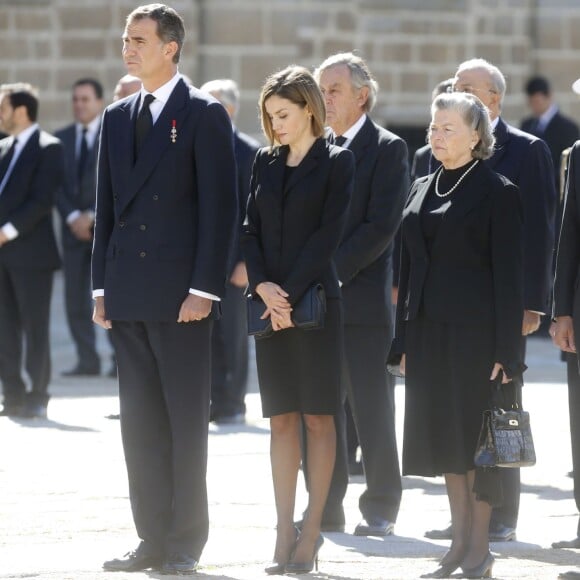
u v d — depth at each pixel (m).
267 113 16.52
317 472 16.45
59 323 43.28
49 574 15.98
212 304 16.39
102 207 16.70
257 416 27.94
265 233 16.53
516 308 15.86
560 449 24.34
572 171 17.27
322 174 16.31
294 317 15.96
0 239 27.28
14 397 27.92
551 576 16.22
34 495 20.34
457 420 16.00
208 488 21.05
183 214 16.30
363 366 19.02
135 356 16.48
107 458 23.19
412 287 16.36
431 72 46.94
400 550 17.66
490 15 47.00
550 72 47.25
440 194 16.38
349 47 46.31
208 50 45.59
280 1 45.72
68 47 45.91
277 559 16.38
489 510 16.12
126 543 17.61
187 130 16.20
